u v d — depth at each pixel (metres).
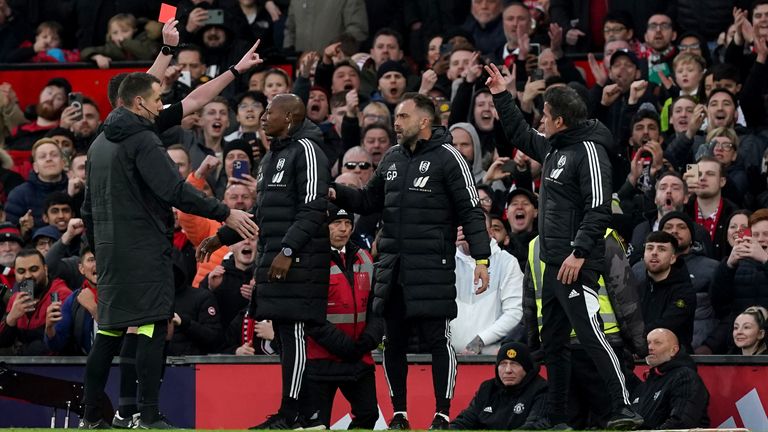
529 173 40.00
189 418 33.94
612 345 29.89
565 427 27.97
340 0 53.06
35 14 58.22
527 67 46.97
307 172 28.23
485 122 43.62
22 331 36.72
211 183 44.12
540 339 29.19
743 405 31.91
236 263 37.09
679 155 41.69
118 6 56.81
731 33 47.41
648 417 31.17
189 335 35.25
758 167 42.00
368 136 42.09
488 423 31.70
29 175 45.91
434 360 28.45
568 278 26.89
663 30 48.00
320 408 30.14
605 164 27.27
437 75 47.53
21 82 55.00
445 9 54.16
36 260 37.12
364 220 39.16
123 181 26.69
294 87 44.41
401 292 28.59
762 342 33.19
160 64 29.52
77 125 47.97
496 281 35.03
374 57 50.28
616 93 43.22
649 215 38.69
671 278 33.81
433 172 28.41
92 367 27.03
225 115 45.84
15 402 34.56
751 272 34.69
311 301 28.42
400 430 26.88
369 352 30.75
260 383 33.81
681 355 31.70
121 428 26.72
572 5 52.84
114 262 26.64
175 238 39.47
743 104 44.06
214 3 54.56
